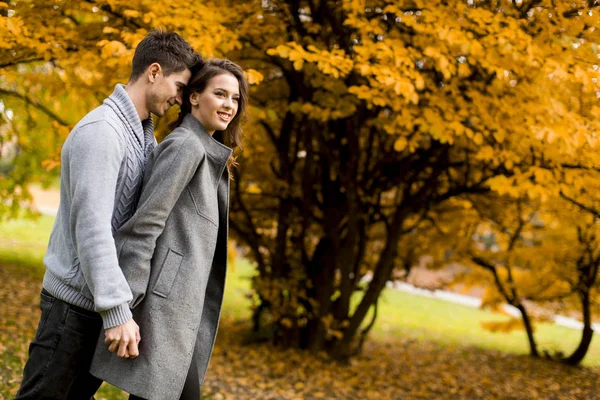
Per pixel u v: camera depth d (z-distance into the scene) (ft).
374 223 22.31
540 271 25.53
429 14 13.29
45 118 23.58
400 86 12.30
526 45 13.12
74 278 6.05
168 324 6.26
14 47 13.91
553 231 24.43
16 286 26.71
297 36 15.84
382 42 13.70
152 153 6.44
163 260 6.30
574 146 12.94
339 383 18.21
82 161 5.87
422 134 17.06
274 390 16.44
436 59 13.00
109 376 6.13
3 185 27.71
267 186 22.65
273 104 19.16
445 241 24.76
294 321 21.31
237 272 49.60
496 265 27.45
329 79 15.42
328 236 21.13
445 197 19.70
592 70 12.94
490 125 14.06
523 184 13.94
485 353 28.09
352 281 21.65
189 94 6.89
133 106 6.50
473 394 18.51
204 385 15.74
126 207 6.34
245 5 15.20
